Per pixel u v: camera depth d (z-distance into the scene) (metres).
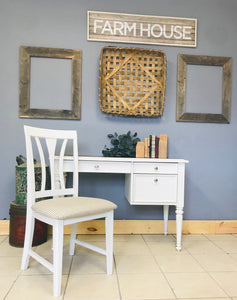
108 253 1.34
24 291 1.18
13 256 1.56
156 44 2.03
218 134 2.11
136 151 1.88
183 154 2.08
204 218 2.10
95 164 1.64
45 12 1.94
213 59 2.07
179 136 2.07
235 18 2.11
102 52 1.93
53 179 1.51
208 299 1.14
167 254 1.64
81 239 1.87
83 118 1.99
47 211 1.17
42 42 1.95
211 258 1.59
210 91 2.09
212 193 2.10
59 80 1.96
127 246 1.77
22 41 1.93
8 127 1.93
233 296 1.17
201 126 2.09
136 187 1.65
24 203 1.72
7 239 1.85
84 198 1.46
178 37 2.05
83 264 1.47
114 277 1.32
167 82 2.05
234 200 2.12
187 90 2.07
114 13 1.99
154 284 1.26
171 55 2.05
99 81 1.93
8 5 1.91
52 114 1.95
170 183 1.67
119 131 2.03
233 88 2.12
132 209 2.04
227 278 1.33
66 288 1.21
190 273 1.38
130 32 2.01
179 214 1.69
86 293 1.17
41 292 1.17
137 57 2.00
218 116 2.09
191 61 2.06
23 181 1.71
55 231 1.14
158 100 2.03
